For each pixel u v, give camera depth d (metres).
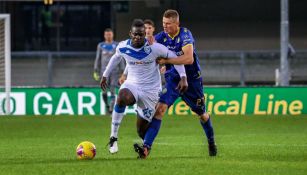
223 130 40.91
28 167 24.06
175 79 26.62
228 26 69.44
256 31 69.44
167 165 24.27
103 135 38.16
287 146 31.58
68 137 37.12
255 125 43.97
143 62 26.19
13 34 70.44
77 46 71.12
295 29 68.94
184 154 28.64
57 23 71.31
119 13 68.81
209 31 69.50
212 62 62.78
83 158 25.97
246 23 69.44
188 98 27.50
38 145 32.94
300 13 68.75
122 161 25.25
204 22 69.44
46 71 61.59
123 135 38.09
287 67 52.41
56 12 71.19
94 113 51.53
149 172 22.72
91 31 71.31
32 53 60.38
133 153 29.06
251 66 62.31
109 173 22.53
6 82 50.38
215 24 69.44
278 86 51.34
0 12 68.44
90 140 35.44
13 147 31.97
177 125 43.88
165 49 26.09
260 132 39.66
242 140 34.84
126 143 33.69
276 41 69.44
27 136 37.81
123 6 68.62
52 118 48.59
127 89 26.25
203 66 62.84
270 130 40.88
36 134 38.84
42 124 44.59
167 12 26.72
